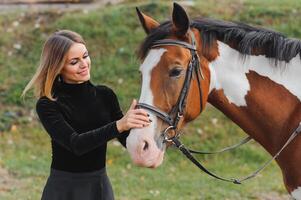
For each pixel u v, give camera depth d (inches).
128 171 378.0
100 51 474.3
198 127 419.5
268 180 366.9
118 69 459.8
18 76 456.4
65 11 529.3
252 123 188.5
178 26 173.5
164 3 517.7
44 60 177.9
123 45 479.2
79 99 181.0
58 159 181.5
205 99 179.8
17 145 404.5
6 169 366.3
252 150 404.8
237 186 354.3
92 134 168.2
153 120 168.2
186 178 368.5
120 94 438.3
